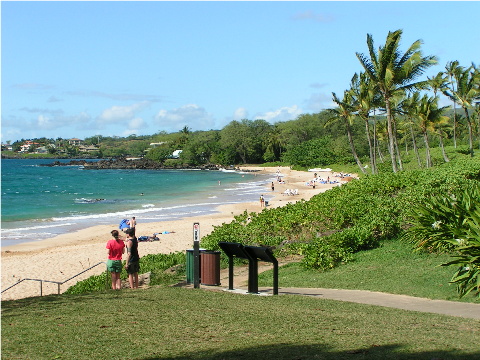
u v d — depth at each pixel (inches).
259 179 3727.9
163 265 644.7
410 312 339.0
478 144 3262.8
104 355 230.5
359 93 1828.2
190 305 352.5
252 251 419.5
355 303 374.6
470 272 363.6
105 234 1331.2
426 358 220.8
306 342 253.6
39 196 2481.5
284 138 5349.4
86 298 386.3
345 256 570.6
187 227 1398.9
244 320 305.1
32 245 1175.0
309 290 452.1
